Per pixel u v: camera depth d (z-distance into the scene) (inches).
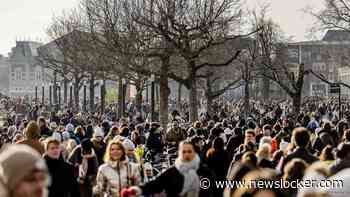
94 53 2498.8
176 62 2193.7
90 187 681.6
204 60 2297.0
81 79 3521.2
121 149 536.7
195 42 1994.3
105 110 2972.4
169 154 932.6
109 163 537.6
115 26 2079.2
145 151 968.9
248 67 2549.2
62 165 532.1
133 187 461.4
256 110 2832.2
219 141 623.8
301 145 535.5
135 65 1968.5
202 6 1866.4
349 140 743.7
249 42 2468.0
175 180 467.5
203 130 1168.8
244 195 215.3
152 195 493.0
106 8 2143.2
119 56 2009.1
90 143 681.6
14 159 195.0
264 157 535.8
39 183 196.1
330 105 3371.1
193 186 469.4
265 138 660.7
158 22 1841.8
